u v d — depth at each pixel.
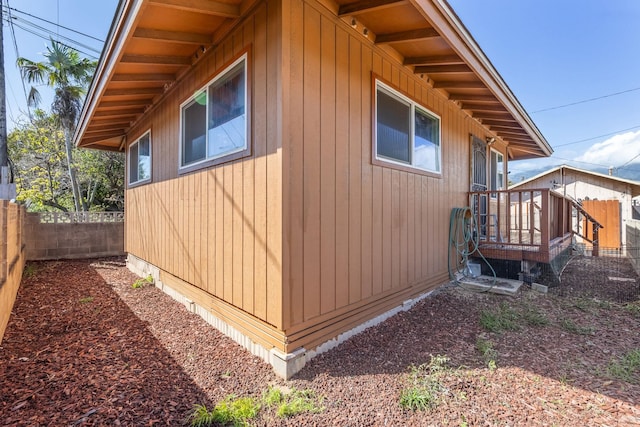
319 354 2.86
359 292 3.30
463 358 2.80
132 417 2.04
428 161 4.64
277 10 2.55
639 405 2.12
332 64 2.97
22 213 6.67
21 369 2.62
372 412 2.08
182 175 4.27
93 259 8.48
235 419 2.02
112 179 13.58
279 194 2.55
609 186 13.88
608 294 4.79
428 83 4.46
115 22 2.81
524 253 4.87
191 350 3.03
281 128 2.52
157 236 5.24
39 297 4.76
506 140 8.03
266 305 2.72
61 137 12.46
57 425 1.94
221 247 3.40
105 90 4.03
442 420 1.99
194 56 3.69
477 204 5.57
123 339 3.27
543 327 3.50
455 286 4.91
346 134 3.13
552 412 2.06
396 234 3.85
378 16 3.03
